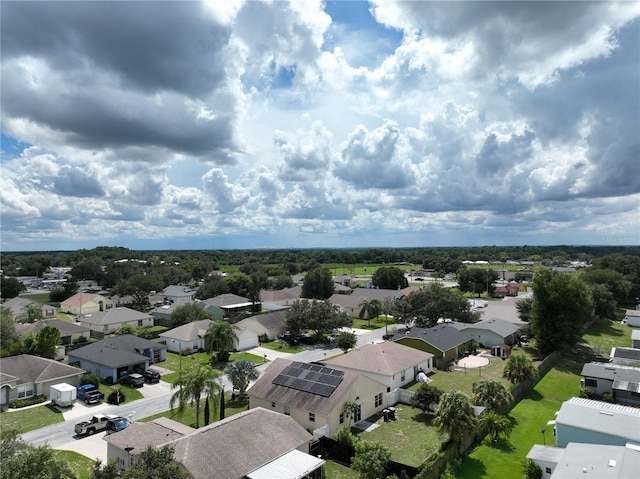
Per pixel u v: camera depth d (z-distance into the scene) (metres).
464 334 69.12
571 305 66.75
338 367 51.25
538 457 30.52
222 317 93.44
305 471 27.50
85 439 36.94
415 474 28.97
